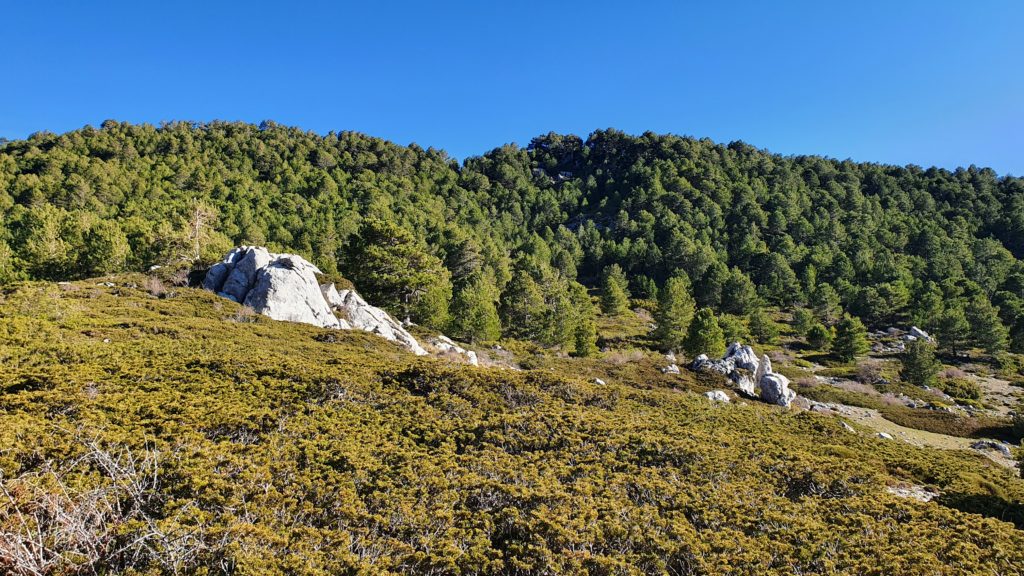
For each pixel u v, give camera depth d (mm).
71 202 80000
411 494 8297
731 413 18531
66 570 5410
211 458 8500
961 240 110062
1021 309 75188
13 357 13531
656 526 8133
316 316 31016
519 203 153750
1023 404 45688
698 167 159125
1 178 90188
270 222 86750
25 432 8344
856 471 11852
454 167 190125
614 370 34719
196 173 105250
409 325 37906
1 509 5828
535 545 7082
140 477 7379
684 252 104125
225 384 13211
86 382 11984
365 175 140750
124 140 130875
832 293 82625
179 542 5965
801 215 126938
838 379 51875
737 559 7160
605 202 151500
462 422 12672
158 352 16500
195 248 50469
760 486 10523
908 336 71875
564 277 91375
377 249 40531
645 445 12094
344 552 6438
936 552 7836
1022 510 11023
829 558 7426
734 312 84875
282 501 7609
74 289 27500
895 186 153875
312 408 12328
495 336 46500
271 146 149125
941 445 32000
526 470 9953
